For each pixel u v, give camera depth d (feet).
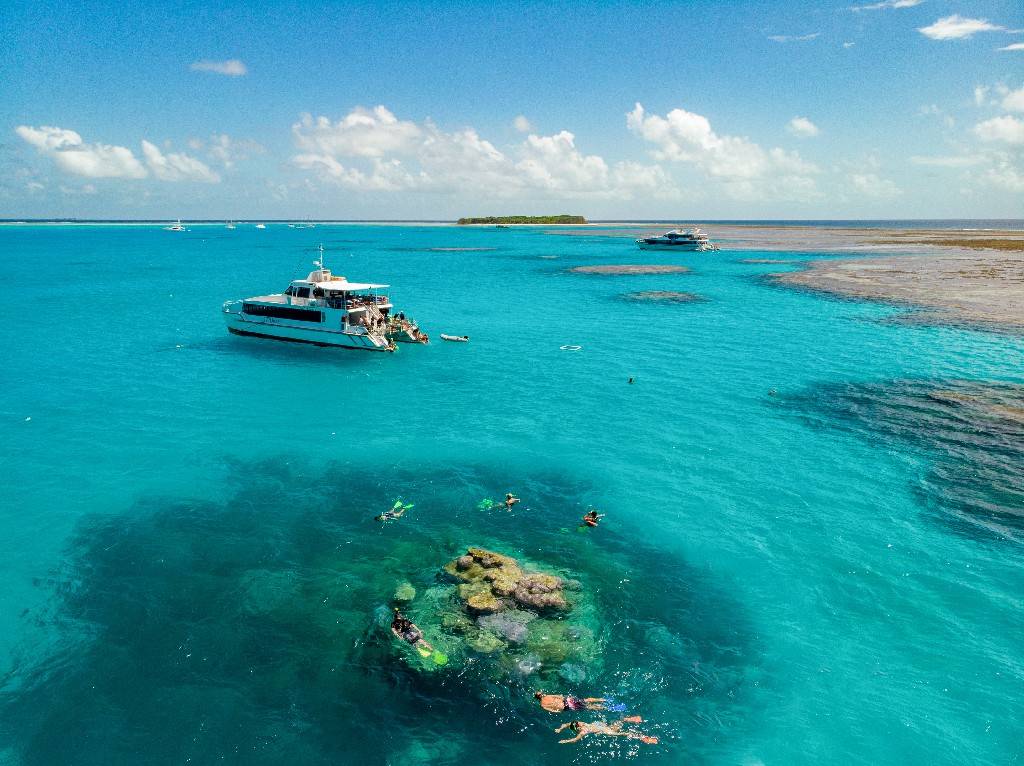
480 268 368.27
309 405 116.67
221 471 88.17
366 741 44.68
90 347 160.76
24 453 93.61
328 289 161.68
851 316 198.18
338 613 57.93
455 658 52.03
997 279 264.52
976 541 69.46
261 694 48.80
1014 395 115.85
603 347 163.43
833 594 61.26
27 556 67.00
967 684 49.88
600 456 93.35
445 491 82.43
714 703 48.24
